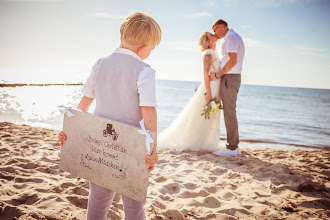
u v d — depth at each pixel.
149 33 1.32
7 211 2.02
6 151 4.00
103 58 1.43
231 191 3.07
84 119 1.35
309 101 47.59
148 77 1.26
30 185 2.68
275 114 21.58
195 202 2.73
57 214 2.07
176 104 24.28
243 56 4.61
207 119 5.00
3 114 10.16
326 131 12.38
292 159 4.93
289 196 3.04
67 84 57.19
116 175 1.28
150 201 2.64
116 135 1.26
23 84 44.19
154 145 1.23
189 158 4.46
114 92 1.32
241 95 57.47
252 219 2.46
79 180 2.96
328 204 2.87
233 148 4.77
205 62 4.72
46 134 5.67
